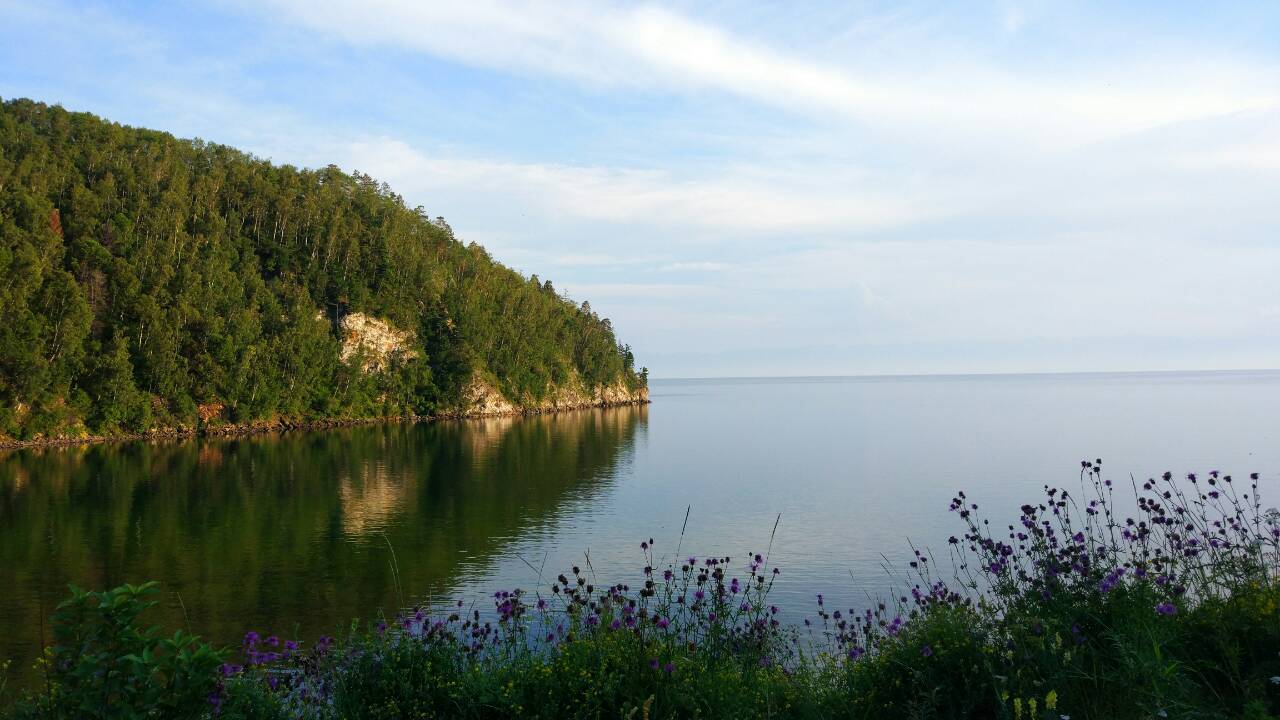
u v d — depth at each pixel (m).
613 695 5.96
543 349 173.00
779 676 7.23
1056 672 5.70
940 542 37.66
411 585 29.70
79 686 5.09
